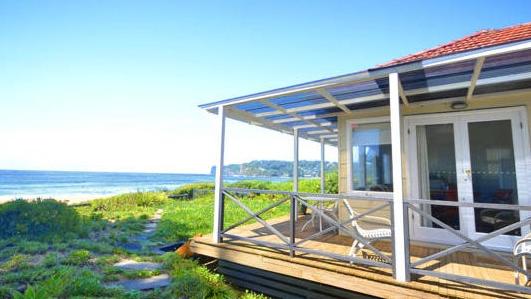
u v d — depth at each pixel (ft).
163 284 11.86
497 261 10.47
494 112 12.12
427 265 9.97
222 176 13.92
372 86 11.18
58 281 10.12
